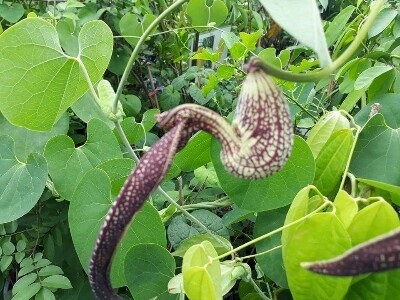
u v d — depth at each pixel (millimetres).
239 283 395
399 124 316
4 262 390
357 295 235
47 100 321
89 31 310
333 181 298
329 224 218
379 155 299
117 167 334
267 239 309
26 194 337
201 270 230
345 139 291
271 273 303
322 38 160
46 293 373
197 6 583
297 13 162
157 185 177
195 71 569
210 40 677
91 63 318
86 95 397
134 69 619
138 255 302
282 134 177
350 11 435
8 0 524
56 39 307
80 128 486
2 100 309
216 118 182
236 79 551
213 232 369
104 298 191
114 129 408
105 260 184
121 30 553
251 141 177
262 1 165
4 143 351
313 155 304
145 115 445
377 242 125
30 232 436
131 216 177
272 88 175
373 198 232
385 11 424
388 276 224
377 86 383
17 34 293
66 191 346
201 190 445
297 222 231
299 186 290
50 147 343
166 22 649
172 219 382
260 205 297
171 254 324
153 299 304
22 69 303
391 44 441
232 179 296
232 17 708
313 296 232
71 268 436
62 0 572
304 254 226
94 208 314
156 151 177
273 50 413
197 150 321
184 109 182
